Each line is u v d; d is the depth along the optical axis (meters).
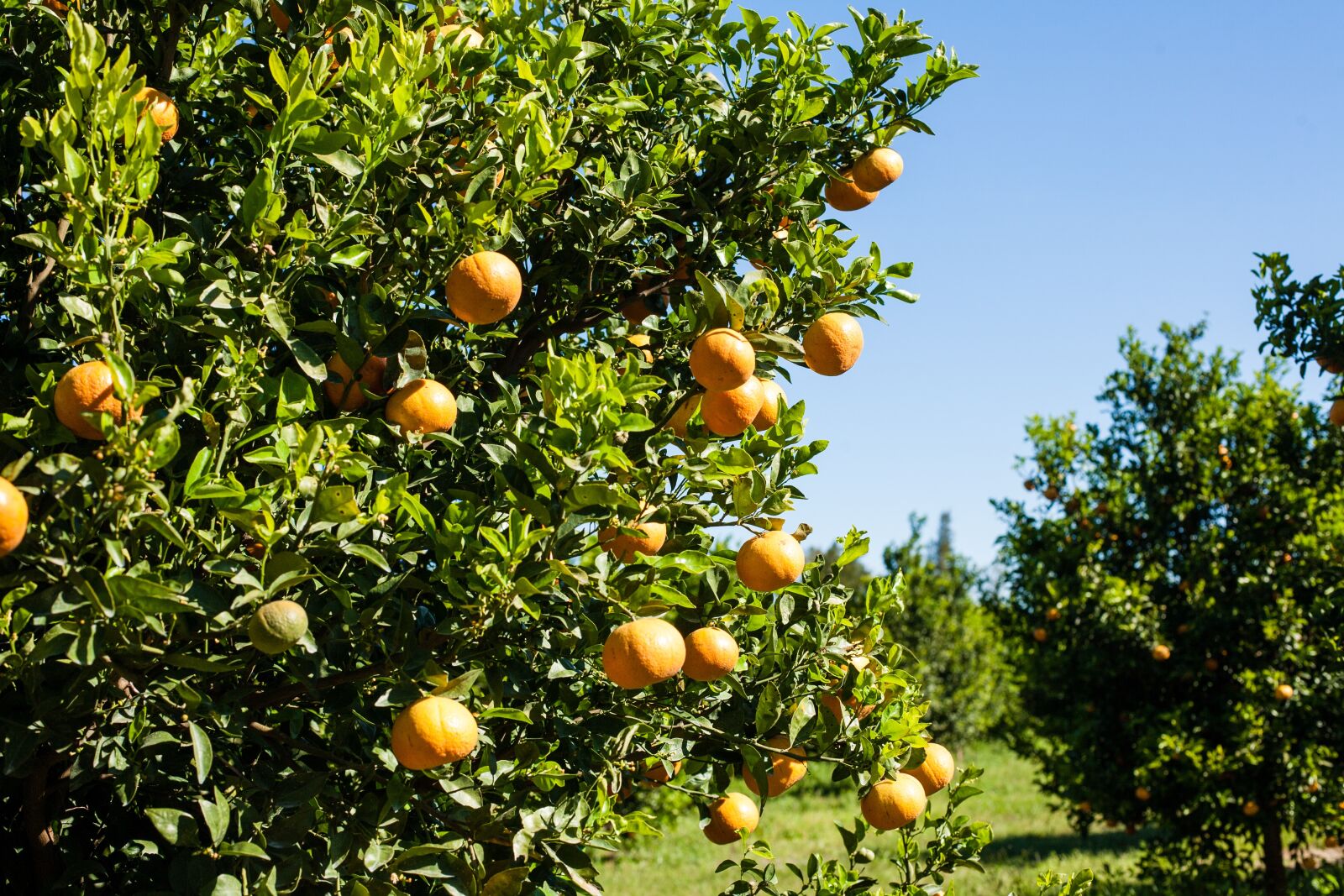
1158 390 10.61
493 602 2.30
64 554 2.01
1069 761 10.34
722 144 3.44
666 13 3.43
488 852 2.87
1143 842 13.96
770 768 3.04
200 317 2.38
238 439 2.28
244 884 2.18
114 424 1.92
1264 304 5.19
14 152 2.76
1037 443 11.15
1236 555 9.66
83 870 2.48
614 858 13.79
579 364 2.32
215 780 2.60
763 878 3.25
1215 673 9.56
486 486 2.78
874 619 3.20
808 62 3.36
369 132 2.48
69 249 2.06
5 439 2.16
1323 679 8.59
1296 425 9.80
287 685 2.56
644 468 2.65
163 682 2.24
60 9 2.80
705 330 2.78
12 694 2.18
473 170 2.76
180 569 2.19
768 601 3.26
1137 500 10.41
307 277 2.65
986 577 12.49
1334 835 8.91
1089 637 9.83
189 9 2.74
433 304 2.60
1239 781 8.95
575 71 3.03
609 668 2.40
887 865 11.48
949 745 21.55
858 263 2.99
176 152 2.82
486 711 2.39
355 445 2.45
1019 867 12.02
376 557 2.17
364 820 2.43
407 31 2.89
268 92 2.96
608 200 3.03
